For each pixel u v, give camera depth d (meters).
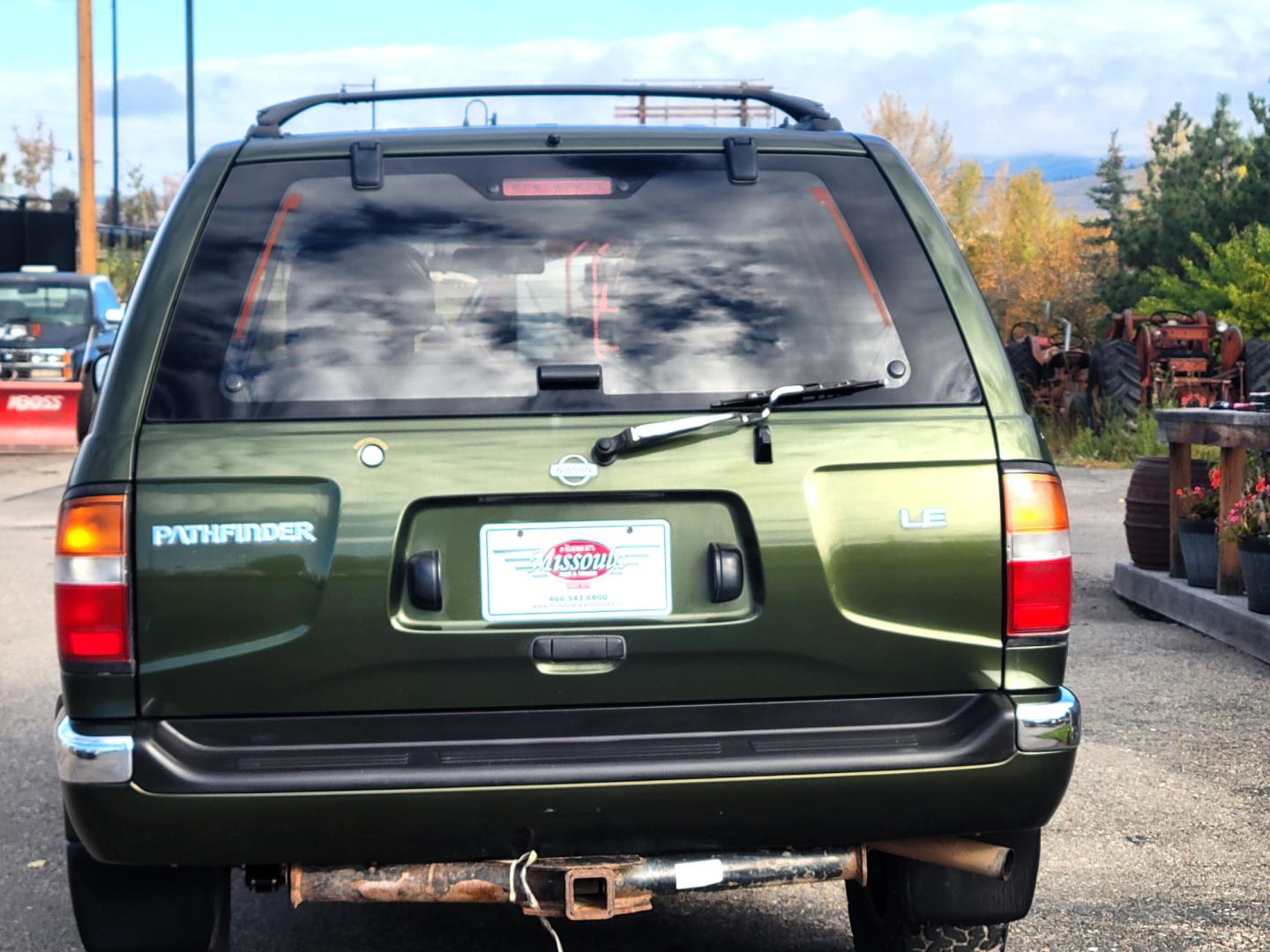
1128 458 17.69
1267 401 8.48
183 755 2.99
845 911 4.50
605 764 3.01
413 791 2.96
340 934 4.32
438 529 3.08
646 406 3.13
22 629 8.80
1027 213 87.62
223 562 3.02
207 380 3.10
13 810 5.46
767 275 3.26
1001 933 3.58
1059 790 3.13
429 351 3.15
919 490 3.13
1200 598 8.38
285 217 3.26
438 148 3.33
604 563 3.10
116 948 3.29
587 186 3.31
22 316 20.33
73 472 3.11
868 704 3.12
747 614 3.10
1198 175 35.47
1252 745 6.12
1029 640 3.14
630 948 4.21
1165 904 4.46
